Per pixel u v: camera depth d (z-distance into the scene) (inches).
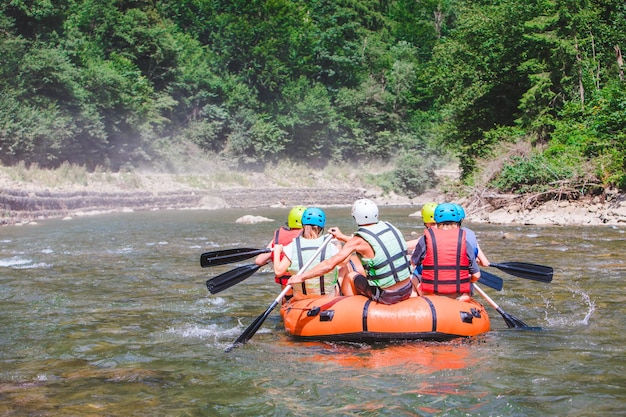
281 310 253.9
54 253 505.7
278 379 182.2
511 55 1099.9
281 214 1119.6
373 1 3024.1
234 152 1726.1
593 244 506.9
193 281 368.8
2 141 1112.8
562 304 287.9
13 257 479.8
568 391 168.1
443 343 216.4
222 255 255.3
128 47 1625.2
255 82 1998.0
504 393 166.6
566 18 991.0
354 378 181.2
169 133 1647.4
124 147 1425.9
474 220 784.3
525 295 310.7
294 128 1895.9
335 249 239.0
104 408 160.4
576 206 743.1
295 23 2326.5
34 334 241.6
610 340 222.5
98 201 1113.4
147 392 172.9
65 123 1212.5
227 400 165.8
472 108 1199.6
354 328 216.8
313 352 210.5
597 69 1037.8
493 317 264.5
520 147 875.4
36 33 1318.9
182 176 1459.2
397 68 2379.4
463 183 1068.5
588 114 891.4
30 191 933.8
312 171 1849.2
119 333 243.3
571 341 221.1
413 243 276.4
